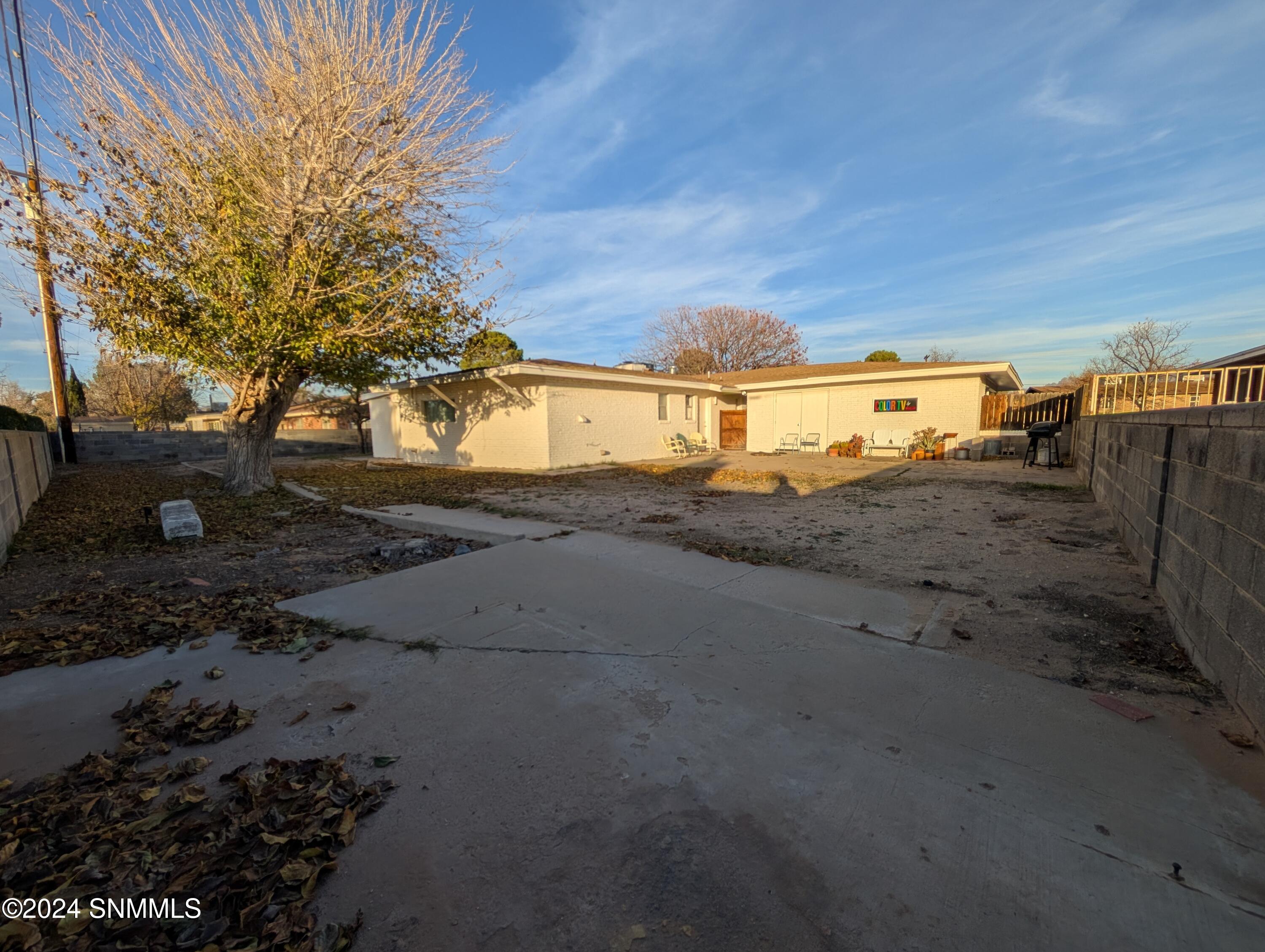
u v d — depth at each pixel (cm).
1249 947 150
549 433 1506
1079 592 430
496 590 451
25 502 837
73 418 3177
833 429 1847
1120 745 239
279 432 2445
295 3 869
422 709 277
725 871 177
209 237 897
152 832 193
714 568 508
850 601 420
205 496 1071
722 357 3850
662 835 193
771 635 360
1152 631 355
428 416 1912
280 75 890
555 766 231
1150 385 1131
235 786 220
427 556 596
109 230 879
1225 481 279
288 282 906
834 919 160
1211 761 227
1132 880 172
